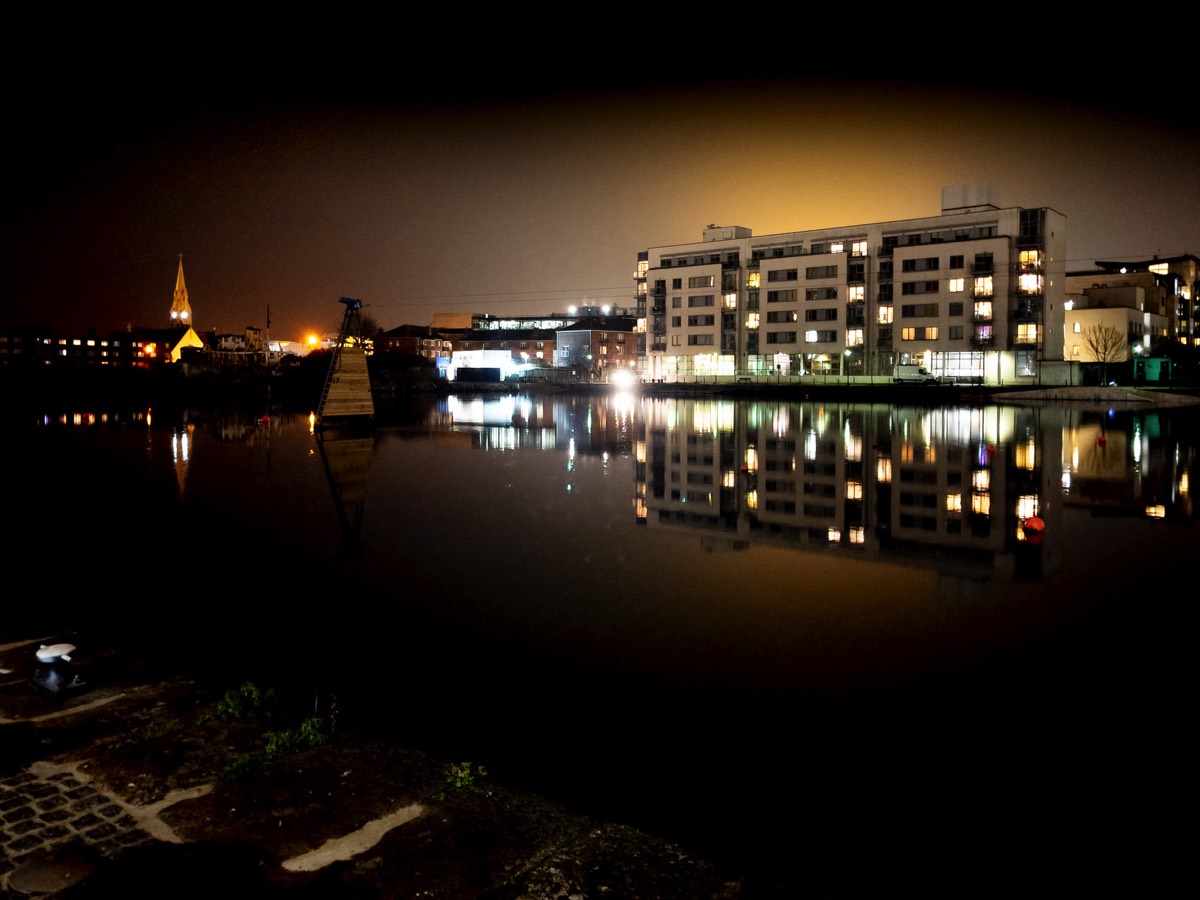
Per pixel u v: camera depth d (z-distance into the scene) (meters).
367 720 5.97
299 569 10.92
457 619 8.53
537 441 32.88
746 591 9.62
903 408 54.19
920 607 8.89
